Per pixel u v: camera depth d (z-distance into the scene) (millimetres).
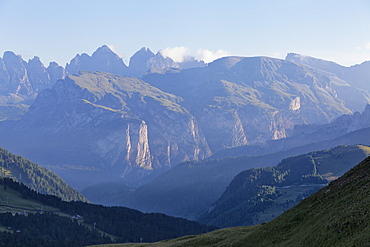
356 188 85125
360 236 63469
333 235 68812
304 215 89062
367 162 97562
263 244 88188
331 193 91625
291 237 82062
